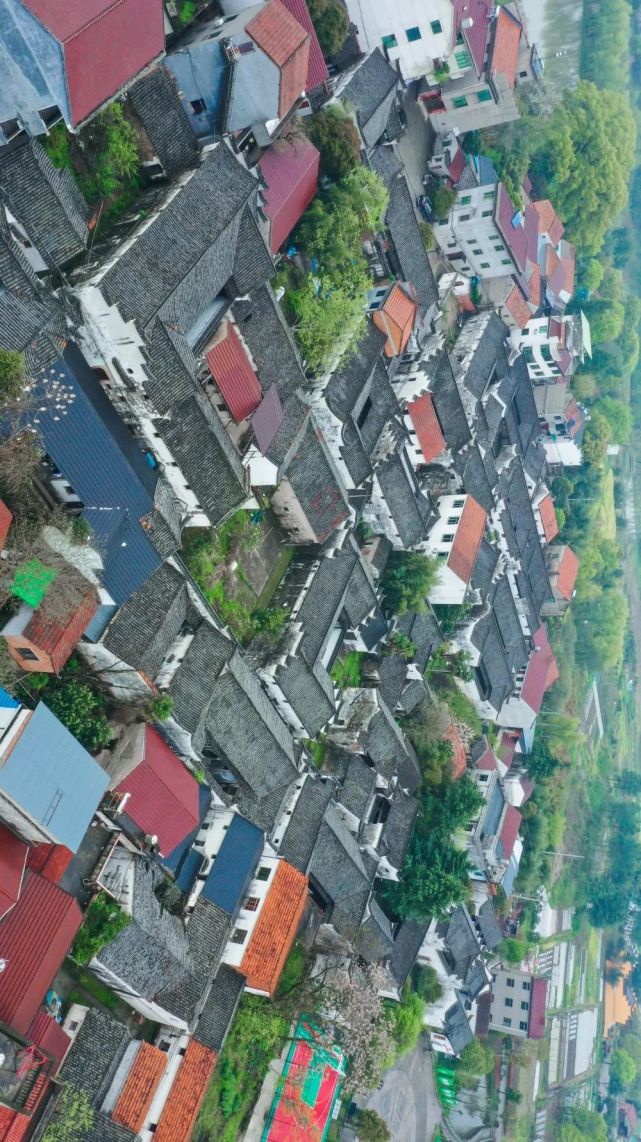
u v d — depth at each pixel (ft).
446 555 220.43
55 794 113.60
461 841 237.66
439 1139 244.83
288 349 162.40
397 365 214.07
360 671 209.26
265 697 163.73
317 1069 183.42
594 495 351.87
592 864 374.22
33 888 120.16
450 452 225.56
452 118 229.04
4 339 111.24
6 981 115.34
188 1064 148.87
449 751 228.22
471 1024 262.88
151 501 133.80
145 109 133.80
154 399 128.77
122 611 132.05
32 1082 115.55
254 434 151.33
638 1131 394.73
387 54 204.85
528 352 282.15
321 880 183.83
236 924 161.27
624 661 446.60
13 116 110.93
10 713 112.47
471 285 255.29
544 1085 332.60
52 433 119.75
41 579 118.21
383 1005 209.46
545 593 304.30
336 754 196.65
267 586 177.58
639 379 457.27
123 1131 131.23
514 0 266.98
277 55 140.26
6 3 100.12
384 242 201.57
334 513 179.52
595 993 386.52
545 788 306.76
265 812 165.89
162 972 139.13
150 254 127.95
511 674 274.36
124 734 139.54
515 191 265.34
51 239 120.47
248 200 143.95
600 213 315.58
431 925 228.22
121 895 136.36
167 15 145.28
